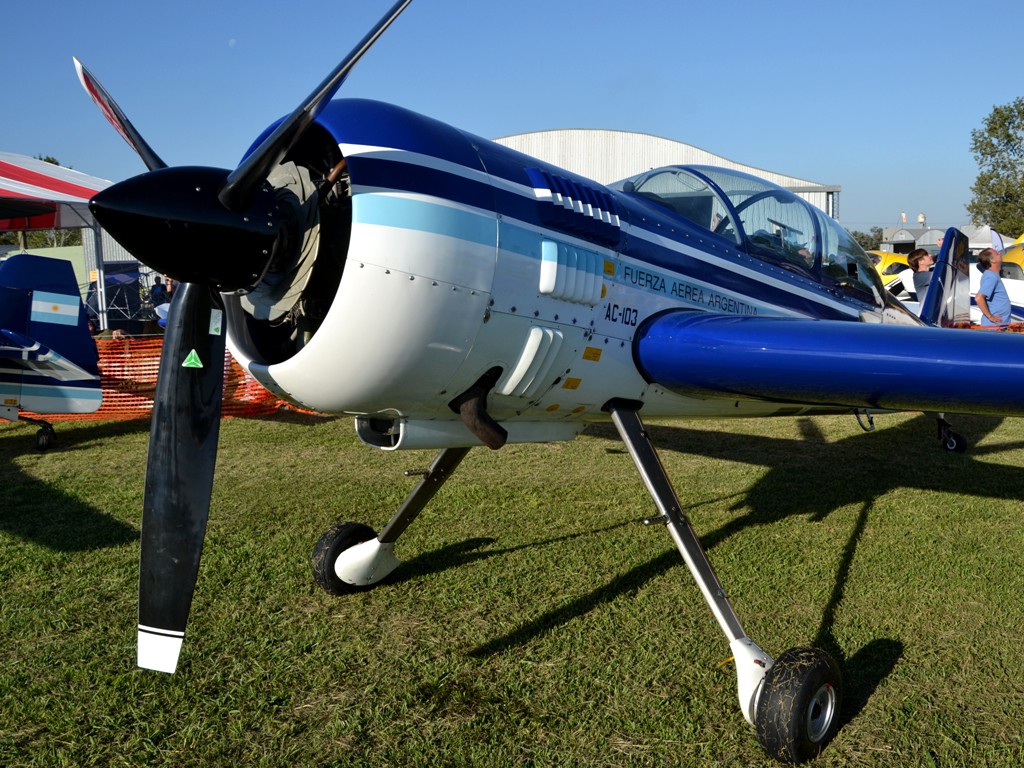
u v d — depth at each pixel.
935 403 2.63
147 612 2.39
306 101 2.07
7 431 7.34
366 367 2.35
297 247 2.39
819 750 2.38
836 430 7.71
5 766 2.27
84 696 2.64
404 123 2.39
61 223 14.94
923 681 2.79
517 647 3.03
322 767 2.28
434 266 2.30
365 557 3.46
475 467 6.00
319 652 2.98
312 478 5.59
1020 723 2.52
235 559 3.92
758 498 5.16
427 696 2.67
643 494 5.21
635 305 3.04
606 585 3.64
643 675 2.81
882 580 3.71
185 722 2.51
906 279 14.90
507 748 2.37
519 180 2.63
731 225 3.72
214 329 2.49
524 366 2.67
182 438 2.43
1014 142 46.09
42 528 4.38
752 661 2.48
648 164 25.34
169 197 2.11
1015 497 5.19
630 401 3.22
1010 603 3.45
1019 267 15.52
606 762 2.31
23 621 3.20
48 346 6.62
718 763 2.33
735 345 2.79
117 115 2.84
